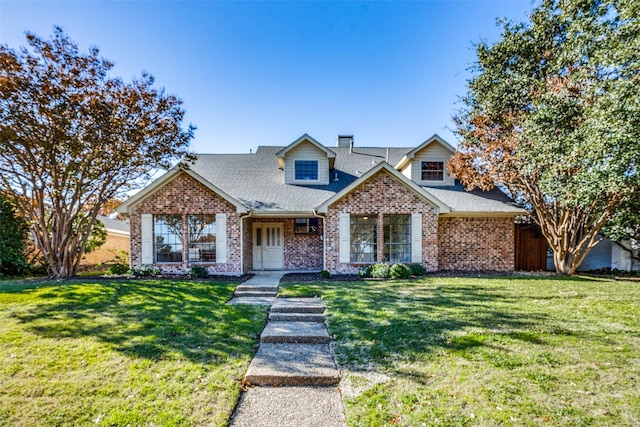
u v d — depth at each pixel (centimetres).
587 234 1170
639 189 927
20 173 998
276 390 380
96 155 1009
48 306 654
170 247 1188
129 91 1021
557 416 301
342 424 309
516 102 1184
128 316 604
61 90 896
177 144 1127
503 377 374
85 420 309
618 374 377
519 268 1360
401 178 1178
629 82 703
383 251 1189
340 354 459
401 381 376
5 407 327
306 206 1221
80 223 1116
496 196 1340
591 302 702
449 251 1266
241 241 1173
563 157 940
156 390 360
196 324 570
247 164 1535
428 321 576
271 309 682
